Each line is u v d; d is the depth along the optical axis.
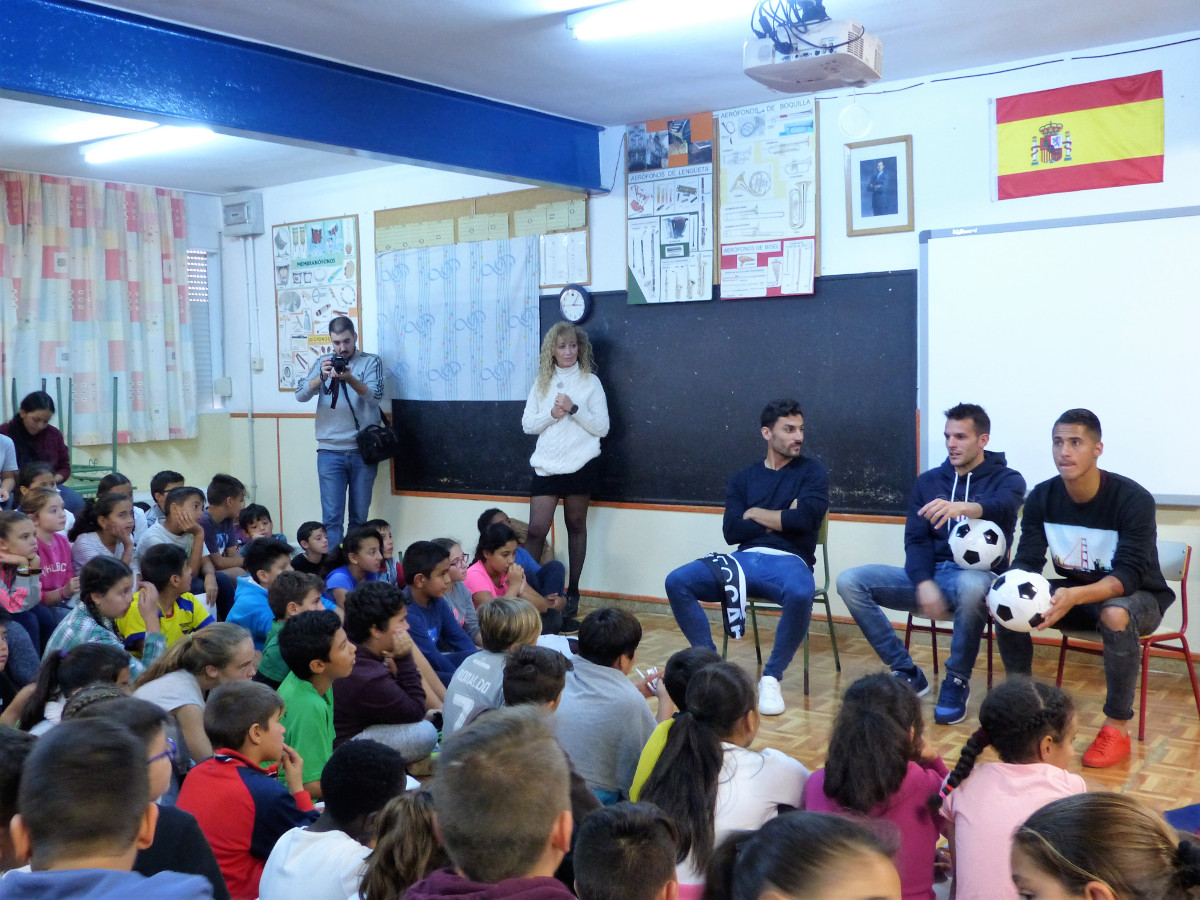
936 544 4.20
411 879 1.62
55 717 2.66
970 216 4.81
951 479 4.23
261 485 7.73
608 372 5.98
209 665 2.80
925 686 4.28
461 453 6.68
